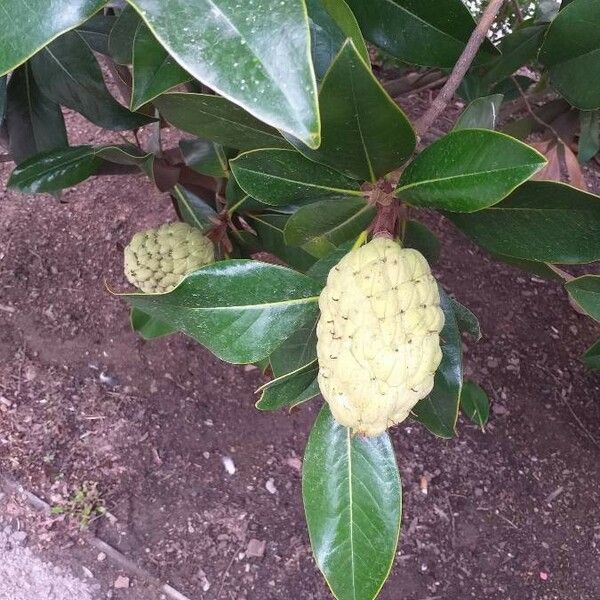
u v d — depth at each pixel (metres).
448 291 1.08
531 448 0.95
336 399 0.34
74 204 1.11
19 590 0.79
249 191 0.40
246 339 0.38
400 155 0.35
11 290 1.01
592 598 0.85
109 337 0.98
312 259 0.60
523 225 0.37
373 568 0.40
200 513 0.86
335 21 0.35
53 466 0.88
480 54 0.42
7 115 0.58
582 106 0.49
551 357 1.04
